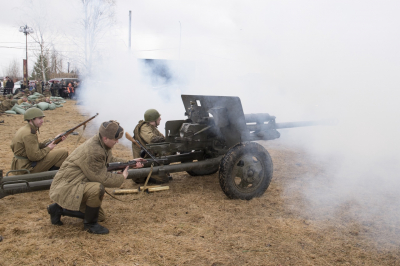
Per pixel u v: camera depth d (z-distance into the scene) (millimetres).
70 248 2518
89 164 2695
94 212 2744
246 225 2980
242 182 3641
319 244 2645
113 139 2719
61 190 2688
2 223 2951
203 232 2832
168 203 3508
